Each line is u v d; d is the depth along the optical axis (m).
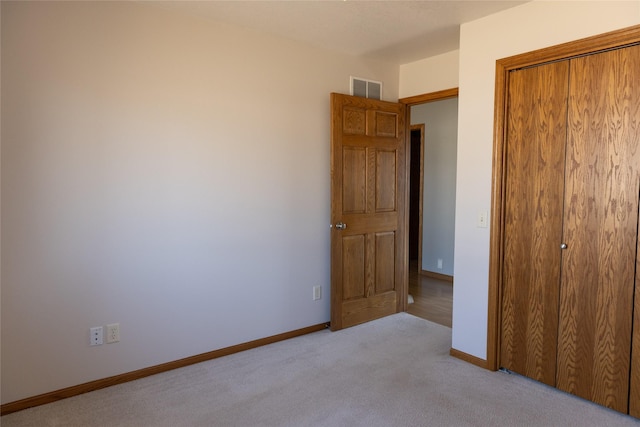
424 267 5.88
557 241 2.61
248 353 3.24
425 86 3.92
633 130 2.27
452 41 3.42
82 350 2.61
